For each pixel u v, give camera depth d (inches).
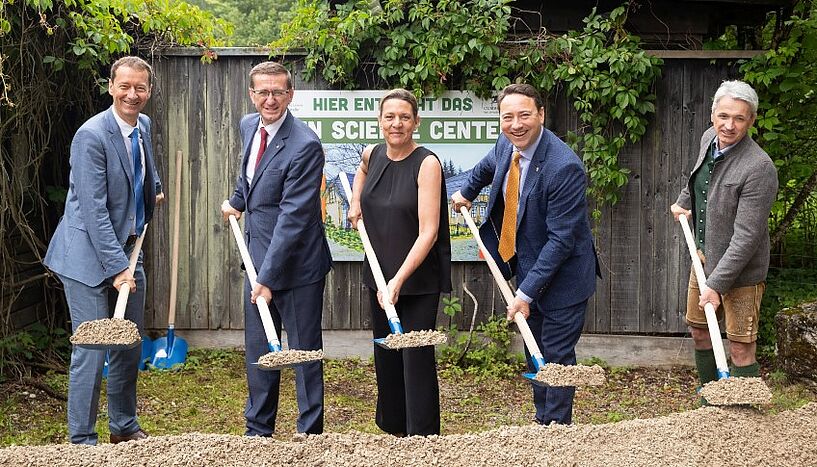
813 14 257.6
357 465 105.8
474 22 237.6
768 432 117.0
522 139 152.3
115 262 154.3
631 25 263.4
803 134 284.0
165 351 251.8
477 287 255.8
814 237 315.0
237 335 262.7
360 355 259.6
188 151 257.6
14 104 212.5
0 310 227.9
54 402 216.4
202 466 105.4
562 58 239.8
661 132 247.3
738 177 161.8
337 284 258.5
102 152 156.3
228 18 722.2
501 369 246.4
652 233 250.1
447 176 250.2
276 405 164.2
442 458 108.5
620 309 253.0
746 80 241.0
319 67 252.2
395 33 241.9
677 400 223.5
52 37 234.5
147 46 252.7
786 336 226.8
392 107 154.3
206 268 260.8
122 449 109.5
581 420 207.0
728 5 265.1
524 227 159.3
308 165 156.9
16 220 229.6
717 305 158.4
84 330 134.0
